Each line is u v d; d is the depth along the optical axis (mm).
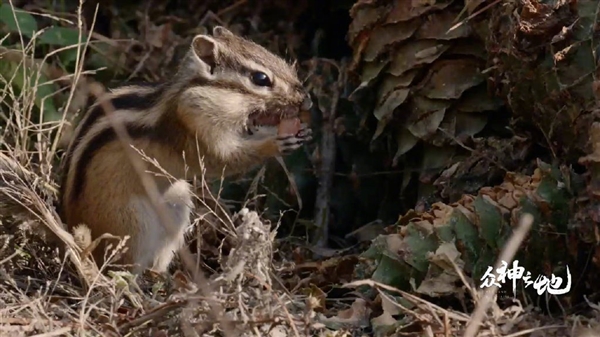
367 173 11008
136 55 12117
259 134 9461
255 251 7078
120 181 9047
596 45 8352
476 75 9844
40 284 8461
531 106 8969
